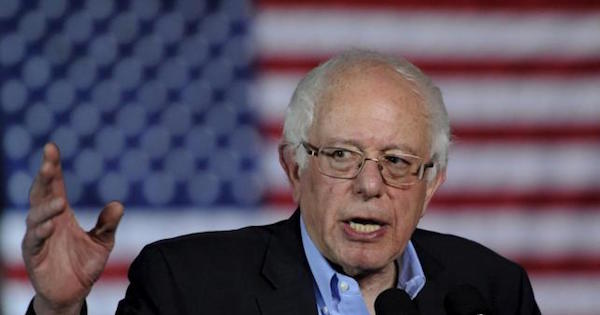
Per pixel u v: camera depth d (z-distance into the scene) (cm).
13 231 1276
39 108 1294
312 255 621
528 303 694
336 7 1298
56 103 1297
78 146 1297
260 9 1301
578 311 1312
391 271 634
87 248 508
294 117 604
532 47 1306
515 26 1305
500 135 1300
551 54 1307
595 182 1305
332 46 1300
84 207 1289
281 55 1299
